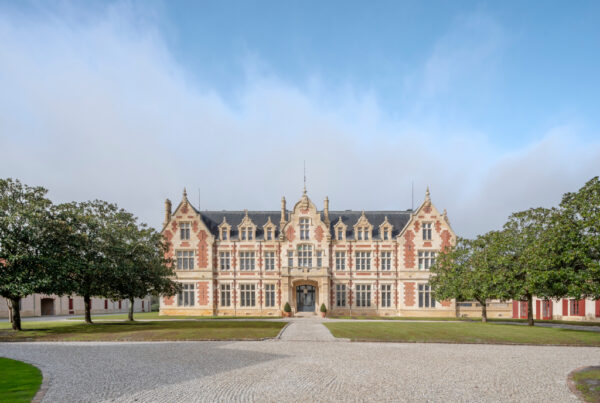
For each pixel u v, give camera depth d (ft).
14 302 129.39
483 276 153.38
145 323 151.23
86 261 139.64
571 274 116.67
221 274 212.84
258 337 106.83
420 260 209.77
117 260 149.59
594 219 114.62
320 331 121.70
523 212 155.12
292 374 63.98
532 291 135.03
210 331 118.11
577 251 115.55
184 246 213.87
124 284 152.46
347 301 209.67
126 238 160.66
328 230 212.84
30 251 126.52
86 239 140.77
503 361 77.10
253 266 213.46
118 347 93.35
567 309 199.21
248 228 216.74
